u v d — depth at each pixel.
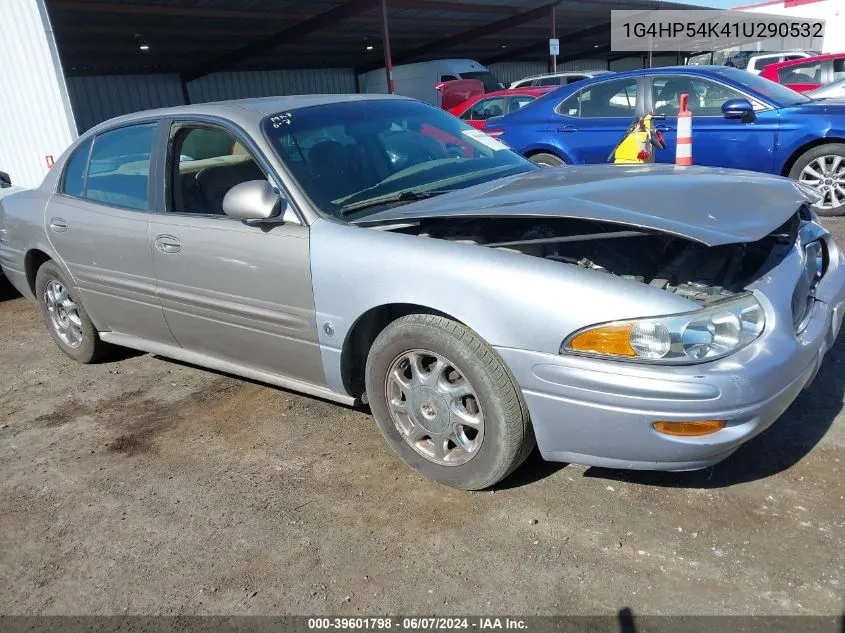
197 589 2.41
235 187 2.95
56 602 2.41
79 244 3.97
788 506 2.51
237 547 2.60
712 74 6.99
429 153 3.62
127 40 19.28
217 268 3.24
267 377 3.41
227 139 3.34
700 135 7.00
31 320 5.80
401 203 3.11
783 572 2.21
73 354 4.55
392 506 2.75
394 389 2.88
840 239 5.81
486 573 2.35
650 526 2.49
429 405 2.75
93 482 3.14
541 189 2.88
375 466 3.05
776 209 2.55
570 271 2.39
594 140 7.56
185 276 3.41
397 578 2.37
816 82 11.98
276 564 2.49
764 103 6.71
